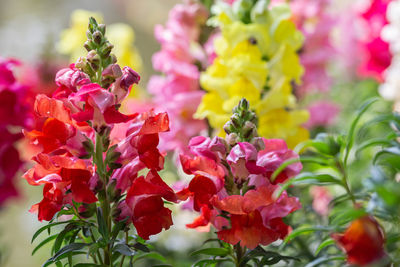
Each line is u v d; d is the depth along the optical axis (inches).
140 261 113.2
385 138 60.7
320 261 58.5
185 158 63.0
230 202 60.8
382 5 132.8
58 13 354.3
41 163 61.0
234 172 63.1
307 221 106.8
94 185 63.1
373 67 140.3
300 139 96.0
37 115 61.6
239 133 64.1
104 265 64.0
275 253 64.2
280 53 92.3
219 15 97.9
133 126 64.5
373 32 136.8
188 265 110.7
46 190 63.5
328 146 62.1
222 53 93.9
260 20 93.4
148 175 63.5
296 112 95.9
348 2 202.1
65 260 110.6
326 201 121.1
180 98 105.1
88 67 63.0
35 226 203.5
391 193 47.3
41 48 150.9
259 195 60.6
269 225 63.9
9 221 211.6
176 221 127.0
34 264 190.7
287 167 62.7
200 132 107.3
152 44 382.3
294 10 135.2
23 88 102.6
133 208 63.1
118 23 379.2
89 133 65.4
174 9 113.0
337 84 188.4
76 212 64.3
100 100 59.9
